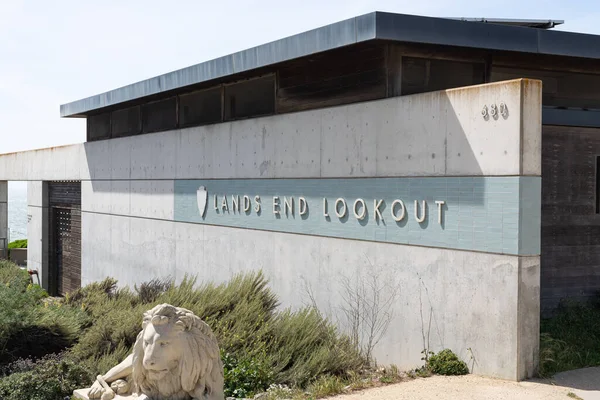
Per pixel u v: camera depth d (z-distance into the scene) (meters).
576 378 9.50
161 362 6.49
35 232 28.48
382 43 11.86
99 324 13.23
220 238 16.73
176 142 18.66
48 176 27.27
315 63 13.76
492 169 9.78
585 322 12.09
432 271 10.79
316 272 13.46
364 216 12.23
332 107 13.02
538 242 9.55
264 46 13.75
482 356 9.91
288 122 14.25
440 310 10.63
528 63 12.94
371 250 12.06
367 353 11.84
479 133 9.98
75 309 16.05
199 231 17.66
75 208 25.55
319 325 12.23
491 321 9.78
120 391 7.49
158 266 19.66
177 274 18.70
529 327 9.50
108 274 22.72
